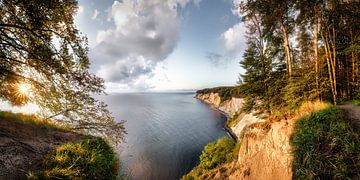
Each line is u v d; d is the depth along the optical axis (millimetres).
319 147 5645
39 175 3943
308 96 13852
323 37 14203
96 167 5000
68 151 5078
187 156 31562
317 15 13273
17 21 5793
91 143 6273
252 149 11523
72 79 6883
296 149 6590
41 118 7492
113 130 8578
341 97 13766
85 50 6840
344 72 15242
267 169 9289
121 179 6496
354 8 13133
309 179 5309
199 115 72375
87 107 7883
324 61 15711
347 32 15742
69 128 8008
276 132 9672
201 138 41281
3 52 5898
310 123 6906
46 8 5613
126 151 33469
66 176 4188
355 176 4453
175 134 45938
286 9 16062
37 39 6074
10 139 4996
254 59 21281
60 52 6441
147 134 46062
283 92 16766
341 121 6051
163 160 30047
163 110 94500
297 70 16906
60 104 7355
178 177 25078
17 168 4066
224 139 19422
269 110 20438
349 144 5016
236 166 12258
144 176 25172
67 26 6293
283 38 19391
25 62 6395
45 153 5102
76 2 6266
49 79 6691
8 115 6465
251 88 21219
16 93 6938
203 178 14133
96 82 7535
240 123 39906
